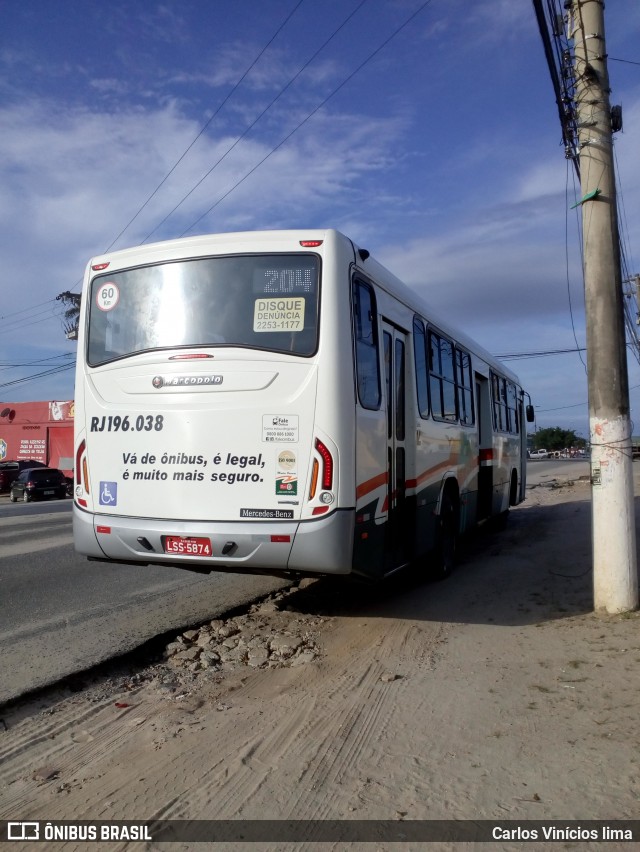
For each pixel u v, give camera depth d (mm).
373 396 6309
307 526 5570
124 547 6125
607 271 6480
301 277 5863
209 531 5762
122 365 6270
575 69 6738
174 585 8852
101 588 8727
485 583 8453
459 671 5363
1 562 10672
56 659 5910
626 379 6570
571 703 4625
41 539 13516
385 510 6488
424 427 7895
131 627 6887
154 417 6062
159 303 6219
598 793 3545
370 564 6113
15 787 3844
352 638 6348
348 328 5832
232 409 5812
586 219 6586
